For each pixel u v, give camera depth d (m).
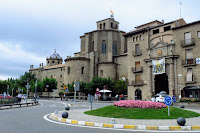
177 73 37.06
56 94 65.38
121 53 63.50
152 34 42.81
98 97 44.09
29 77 88.50
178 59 37.25
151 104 15.22
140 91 47.72
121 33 65.00
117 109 15.23
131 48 46.59
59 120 12.77
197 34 35.19
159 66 39.00
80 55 70.25
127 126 10.25
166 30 40.59
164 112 14.13
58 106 27.03
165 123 10.90
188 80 35.06
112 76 57.62
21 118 13.71
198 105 28.25
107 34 63.72
